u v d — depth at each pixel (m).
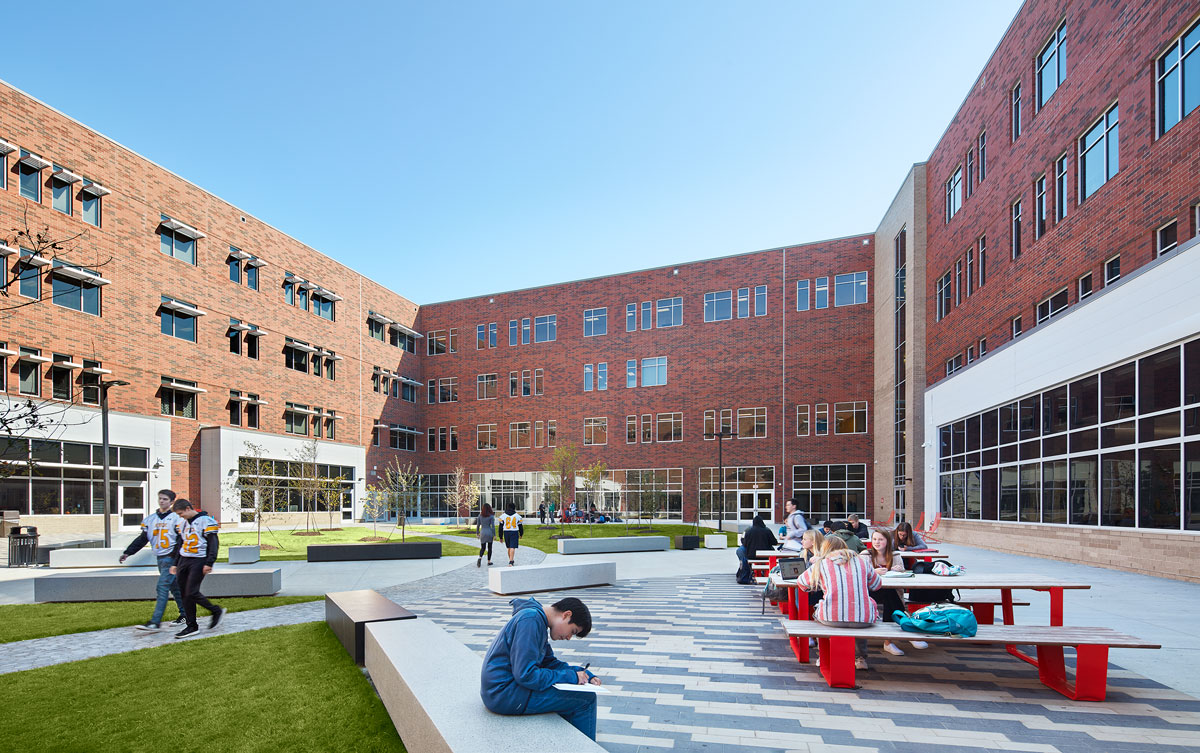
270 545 25.42
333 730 4.91
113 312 29.77
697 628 8.96
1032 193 21.47
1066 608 9.75
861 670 6.69
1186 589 11.69
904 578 7.62
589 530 34.91
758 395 43.06
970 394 24.64
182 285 33.47
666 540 24.06
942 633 5.86
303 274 42.09
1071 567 15.57
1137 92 15.86
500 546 25.67
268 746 4.63
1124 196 16.34
